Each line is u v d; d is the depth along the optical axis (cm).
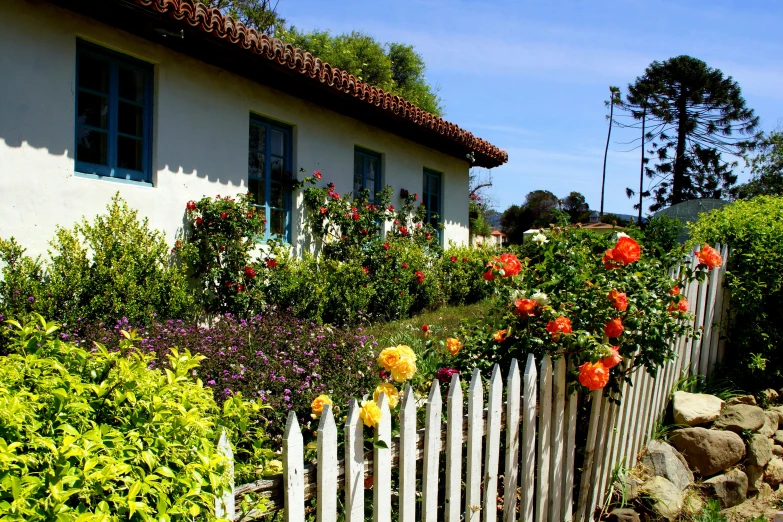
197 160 694
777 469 461
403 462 237
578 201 4188
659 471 411
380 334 689
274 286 725
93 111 597
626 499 376
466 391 333
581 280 332
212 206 684
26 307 495
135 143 637
